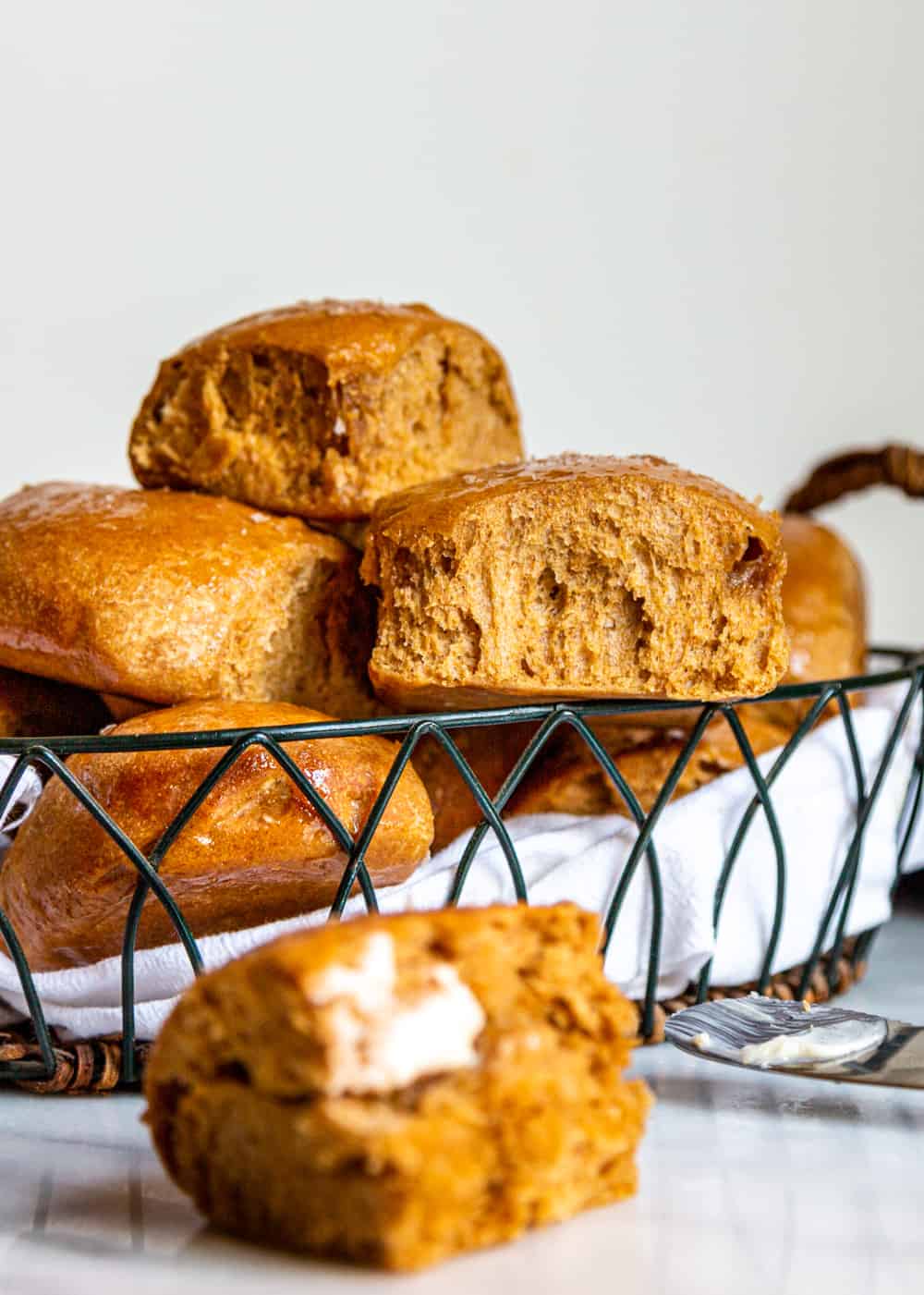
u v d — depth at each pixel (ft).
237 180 3.33
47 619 1.81
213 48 3.30
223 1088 1.46
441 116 3.31
